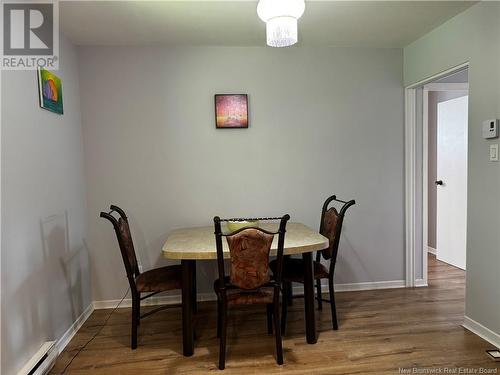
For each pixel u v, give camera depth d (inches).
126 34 102.8
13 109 70.2
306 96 120.2
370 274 127.3
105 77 112.2
